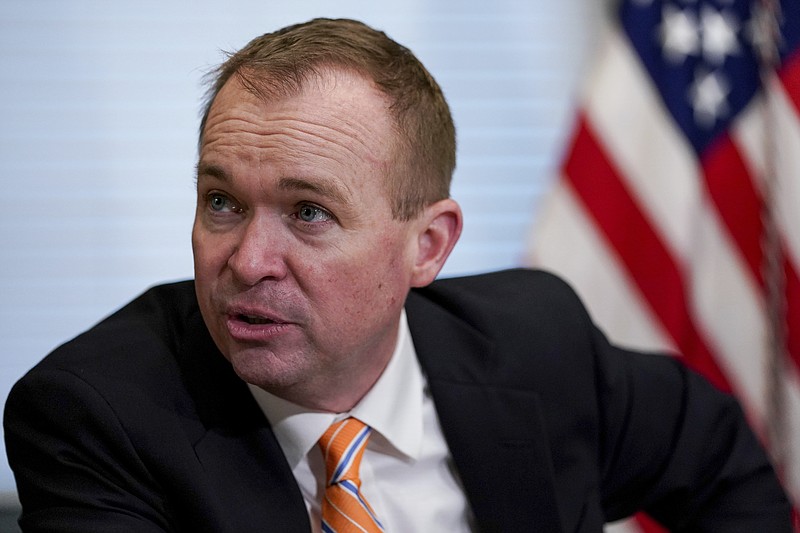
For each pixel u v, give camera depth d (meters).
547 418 3.87
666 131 6.31
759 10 6.40
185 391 3.34
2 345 6.62
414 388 3.67
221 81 3.22
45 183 6.69
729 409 4.30
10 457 3.24
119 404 3.15
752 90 6.39
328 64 3.08
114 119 6.73
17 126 6.66
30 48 6.67
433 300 4.13
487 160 6.97
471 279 4.36
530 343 3.97
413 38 6.94
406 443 3.53
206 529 3.11
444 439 3.69
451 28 6.96
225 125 3.00
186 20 6.78
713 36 6.43
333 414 3.42
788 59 6.22
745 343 6.20
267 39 3.27
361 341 3.17
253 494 3.22
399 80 3.20
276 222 3.00
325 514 3.31
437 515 3.57
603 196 6.29
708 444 4.18
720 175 6.29
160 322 3.59
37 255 6.67
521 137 7.00
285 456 3.40
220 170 2.97
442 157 3.41
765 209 6.23
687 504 4.16
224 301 3.03
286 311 3.00
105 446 3.12
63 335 6.68
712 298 6.25
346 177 2.99
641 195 6.27
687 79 6.38
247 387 3.39
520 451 3.73
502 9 6.99
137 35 6.75
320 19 3.35
